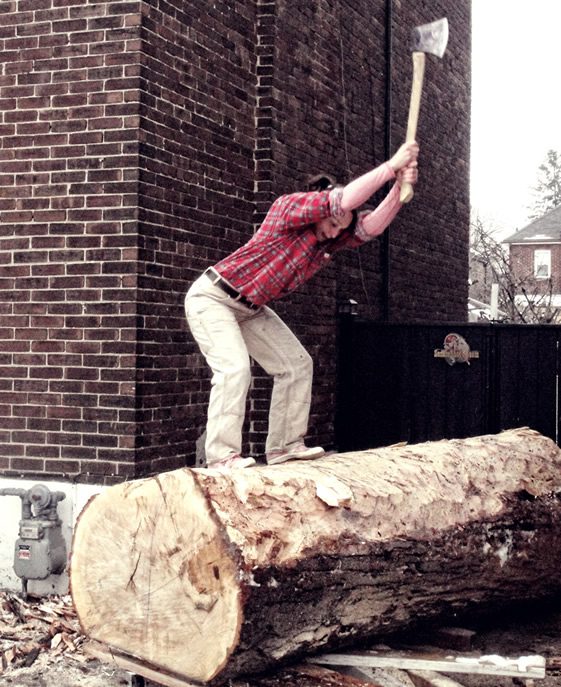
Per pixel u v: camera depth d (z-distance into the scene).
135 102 7.11
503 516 6.04
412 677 5.25
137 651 5.21
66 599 6.94
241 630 4.78
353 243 5.68
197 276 7.84
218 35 8.16
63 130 7.22
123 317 7.09
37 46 7.27
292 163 9.12
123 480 7.03
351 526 5.27
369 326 10.32
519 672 5.27
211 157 8.05
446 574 5.72
